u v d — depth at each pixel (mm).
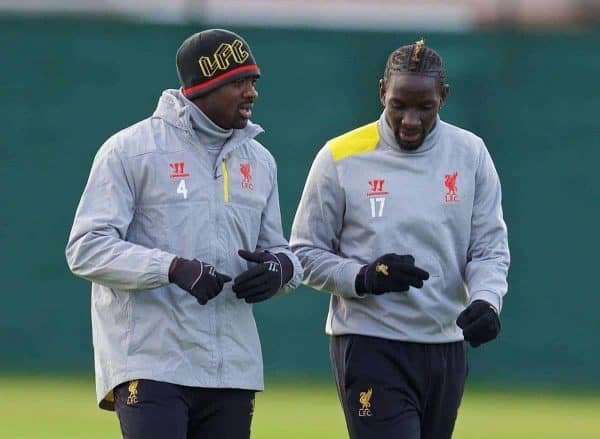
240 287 20906
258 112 50688
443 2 77125
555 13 83250
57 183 51469
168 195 21328
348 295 22719
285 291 22031
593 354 50500
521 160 50562
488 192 23484
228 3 76812
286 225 50531
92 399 45781
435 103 22312
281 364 50938
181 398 21047
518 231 50469
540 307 50531
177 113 21625
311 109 50688
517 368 50750
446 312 23031
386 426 22688
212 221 21438
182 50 21641
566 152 50469
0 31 51406
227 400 21438
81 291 51781
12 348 51906
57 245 51656
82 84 51406
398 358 22797
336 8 78125
